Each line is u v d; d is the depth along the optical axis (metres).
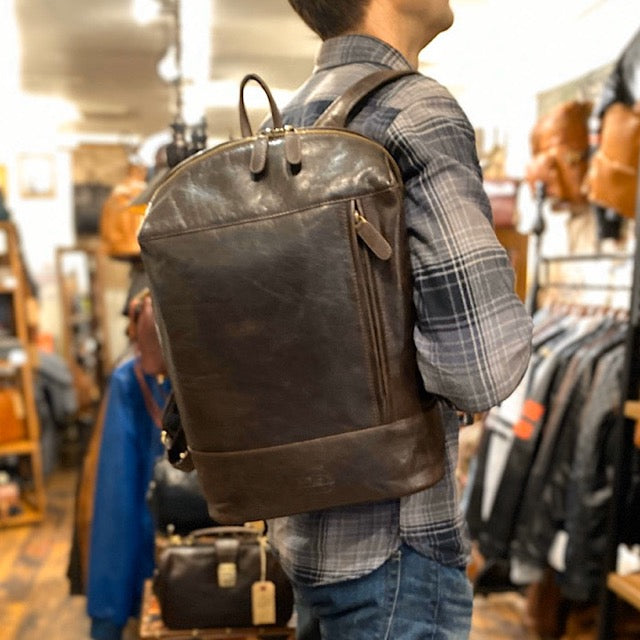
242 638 1.42
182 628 1.42
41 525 3.59
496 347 0.69
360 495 0.72
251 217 0.70
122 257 2.15
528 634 2.44
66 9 2.53
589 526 1.97
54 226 5.59
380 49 0.83
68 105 4.29
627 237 2.31
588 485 1.97
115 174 4.68
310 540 0.82
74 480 4.38
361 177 0.69
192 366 0.73
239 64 2.80
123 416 1.75
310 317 0.70
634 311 1.80
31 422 3.61
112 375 1.78
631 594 1.77
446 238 0.69
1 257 3.87
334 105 0.77
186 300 0.71
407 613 0.80
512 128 3.08
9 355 3.53
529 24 2.60
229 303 0.71
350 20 0.84
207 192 0.72
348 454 0.71
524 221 3.09
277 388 0.72
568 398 2.08
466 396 0.70
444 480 0.82
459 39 2.70
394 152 0.74
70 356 5.59
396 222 0.70
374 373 0.71
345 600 0.80
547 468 2.11
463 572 0.85
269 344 0.71
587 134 2.33
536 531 2.12
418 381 0.74
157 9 2.49
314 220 0.69
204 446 0.75
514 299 0.71
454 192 0.71
